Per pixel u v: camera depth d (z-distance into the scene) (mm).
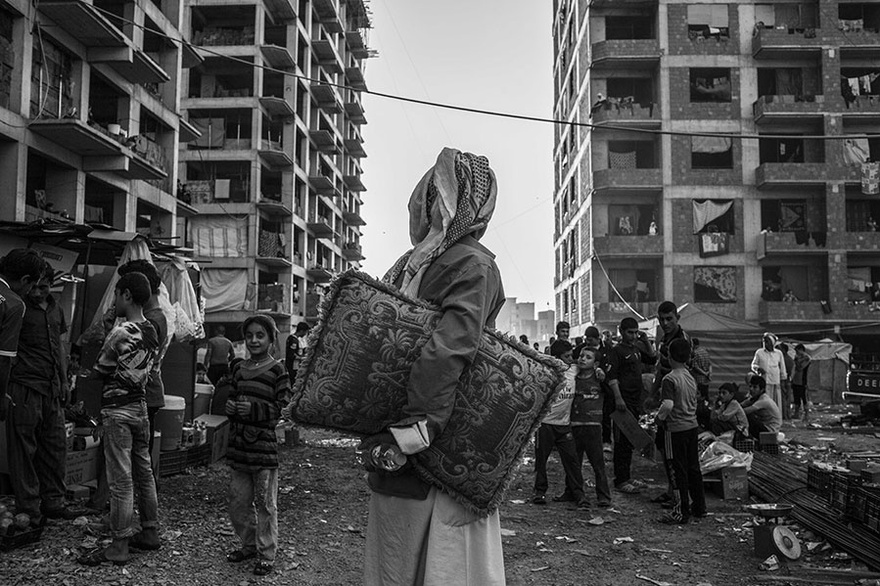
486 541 2143
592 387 7695
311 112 47406
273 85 40281
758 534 5664
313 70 46594
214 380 15273
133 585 4527
